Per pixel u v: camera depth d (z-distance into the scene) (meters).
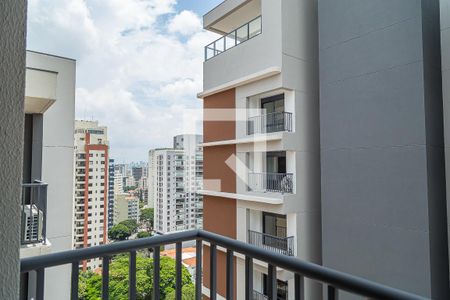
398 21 3.77
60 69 3.84
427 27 3.61
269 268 0.81
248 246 0.88
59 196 3.73
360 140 4.12
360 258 4.05
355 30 4.25
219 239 0.98
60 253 0.79
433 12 3.71
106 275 0.87
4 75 0.45
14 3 0.46
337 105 4.44
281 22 4.87
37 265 0.75
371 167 3.97
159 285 0.95
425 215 3.42
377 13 4.00
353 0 4.29
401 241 3.63
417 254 3.47
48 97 2.86
